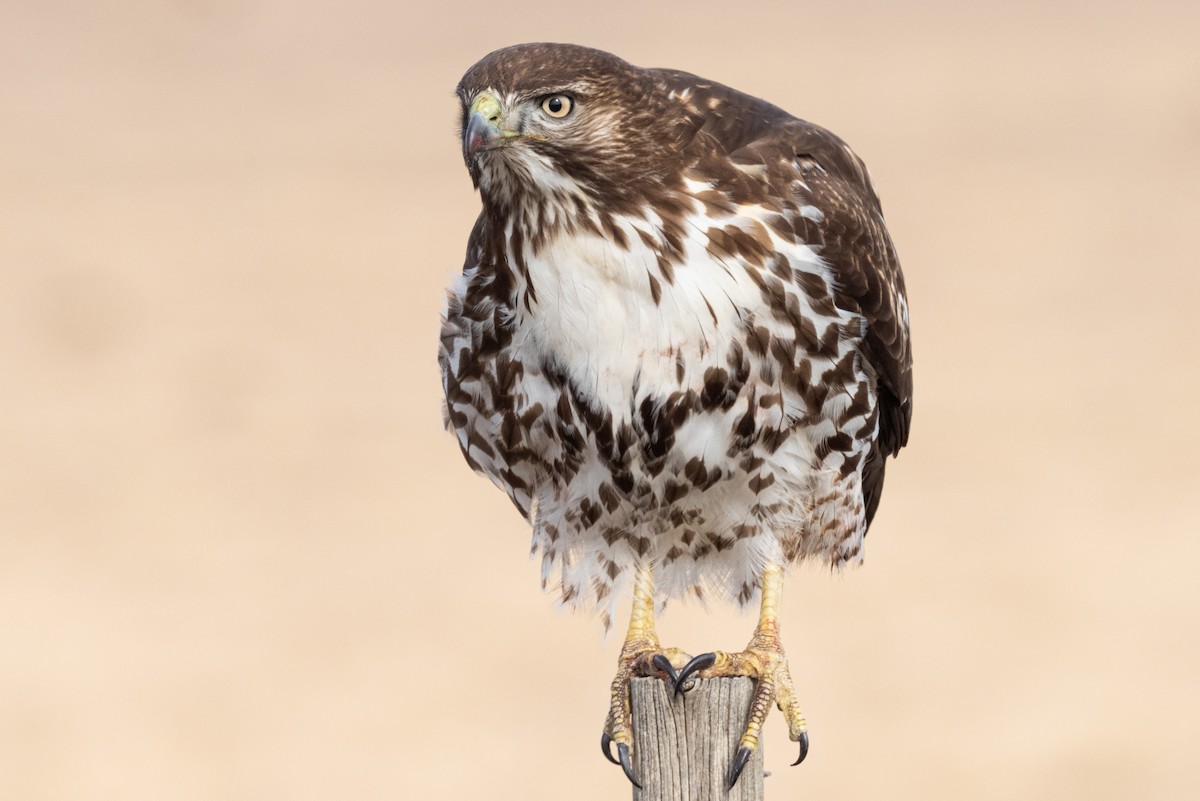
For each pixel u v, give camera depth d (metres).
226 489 18.73
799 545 7.06
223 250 33.03
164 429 21.09
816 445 6.80
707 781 5.83
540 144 6.29
